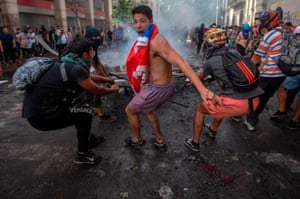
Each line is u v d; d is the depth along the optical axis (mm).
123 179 2455
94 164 2688
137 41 2342
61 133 3496
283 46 3199
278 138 3301
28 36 12344
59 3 19266
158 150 3000
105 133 3492
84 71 2176
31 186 2359
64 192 2275
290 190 2275
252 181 2408
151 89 2484
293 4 10742
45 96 2133
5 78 7598
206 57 2680
